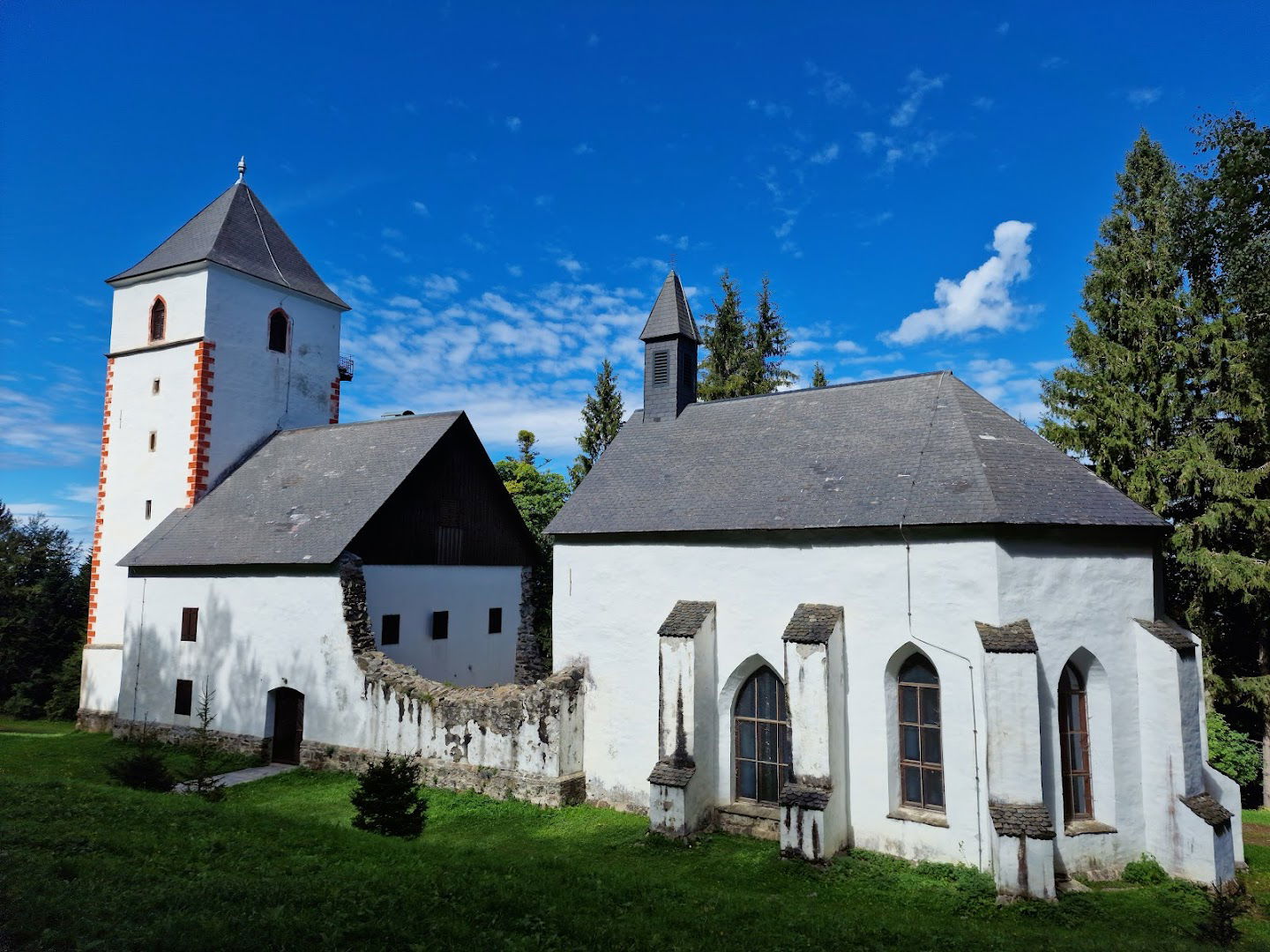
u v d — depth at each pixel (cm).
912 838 1586
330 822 1712
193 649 2580
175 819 1351
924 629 1603
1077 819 1588
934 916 1316
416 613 2634
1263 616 2662
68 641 4653
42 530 4853
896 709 1655
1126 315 2816
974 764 1528
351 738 2230
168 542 2748
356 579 2325
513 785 1978
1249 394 2567
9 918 812
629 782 1939
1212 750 2514
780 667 1777
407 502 2612
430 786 2083
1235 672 2873
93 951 752
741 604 1838
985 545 1551
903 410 1975
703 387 4347
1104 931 1272
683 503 1995
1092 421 2794
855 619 1689
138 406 3108
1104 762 1588
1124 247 2877
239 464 3077
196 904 909
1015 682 1462
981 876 1469
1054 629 1566
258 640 2438
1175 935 1255
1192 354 2645
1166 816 1566
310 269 3503
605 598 2034
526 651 3175
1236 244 2175
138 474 3066
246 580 2488
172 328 3064
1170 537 2611
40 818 1267
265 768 2302
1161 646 1592
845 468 1869
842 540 1720
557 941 951
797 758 1622
